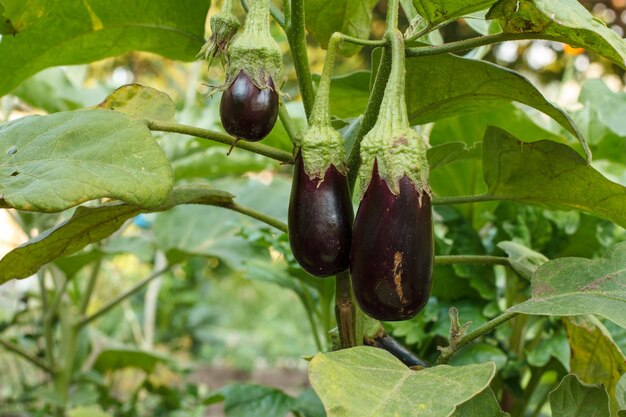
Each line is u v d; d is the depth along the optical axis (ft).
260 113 2.70
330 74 2.73
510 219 4.06
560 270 2.86
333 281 4.19
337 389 2.29
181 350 12.49
